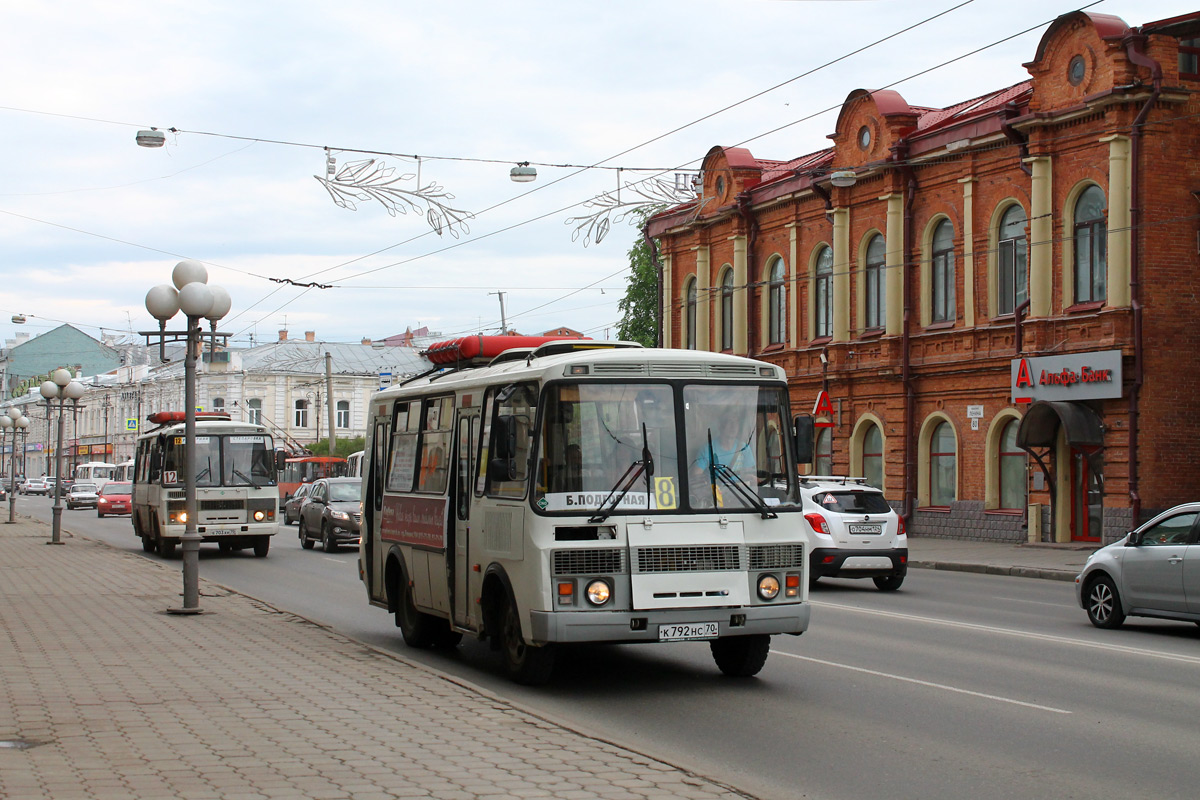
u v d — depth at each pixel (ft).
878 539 66.08
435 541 40.78
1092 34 89.40
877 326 115.03
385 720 28.14
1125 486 86.79
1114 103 87.20
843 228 117.60
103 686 32.60
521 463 34.32
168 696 31.12
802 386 123.95
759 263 132.57
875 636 46.50
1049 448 94.27
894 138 110.63
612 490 33.35
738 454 34.76
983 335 100.99
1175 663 39.88
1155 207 87.15
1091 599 50.62
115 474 238.07
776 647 43.42
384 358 290.15
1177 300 87.45
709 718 30.89
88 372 418.51
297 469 208.23
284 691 32.01
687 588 33.32
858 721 30.42
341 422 280.72
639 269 200.64
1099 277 90.12
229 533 90.43
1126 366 86.89
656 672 37.93
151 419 104.42
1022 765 25.82
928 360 106.83
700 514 33.83
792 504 35.04
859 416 116.26
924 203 108.17
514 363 38.01
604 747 25.45
